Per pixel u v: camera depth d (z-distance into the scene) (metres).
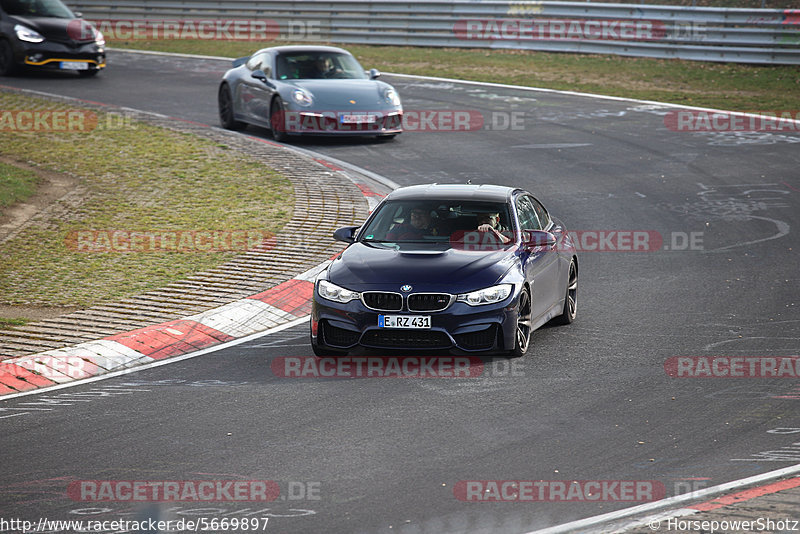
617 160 63.94
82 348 32.75
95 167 60.41
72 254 43.91
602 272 43.16
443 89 88.75
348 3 112.25
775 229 49.06
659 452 23.75
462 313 30.31
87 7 124.38
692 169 61.50
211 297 38.19
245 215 50.38
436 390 28.72
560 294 35.56
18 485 22.16
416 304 30.45
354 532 19.48
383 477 22.31
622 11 100.38
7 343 33.06
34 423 26.47
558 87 89.06
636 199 55.03
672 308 37.66
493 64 100.56
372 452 23.89
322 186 56.28
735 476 22.16
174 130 71.25
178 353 32.94
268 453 23.94
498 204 34.78
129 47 116.56
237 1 116.94
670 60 100.31
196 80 93.94
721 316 36.44
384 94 68.69
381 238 33.97
